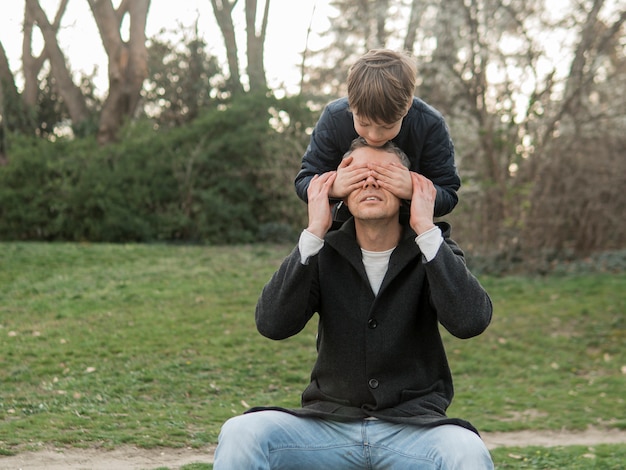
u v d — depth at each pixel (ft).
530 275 44.37
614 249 48.75
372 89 9.18
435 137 10.91
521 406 25.53
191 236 56.08
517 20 45.65
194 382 25.72
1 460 17.04
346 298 9.71
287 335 9.75
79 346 29.04
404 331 9.57
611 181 46.62
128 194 55.67
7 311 34.17
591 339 33.81
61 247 48.60
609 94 48.24
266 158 57.21
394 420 9.28
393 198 9.57
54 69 69.21
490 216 46.75
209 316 33.86
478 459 8.59
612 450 19.52
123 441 18.85
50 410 21.75
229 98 67.36
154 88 69.21
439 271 9.18
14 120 69.00
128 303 35.68
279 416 9.34
